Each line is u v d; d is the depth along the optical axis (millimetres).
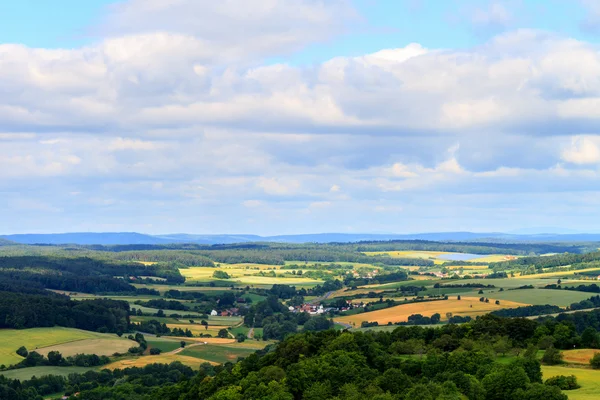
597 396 137875
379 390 146250
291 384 162250
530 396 134125
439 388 138000
